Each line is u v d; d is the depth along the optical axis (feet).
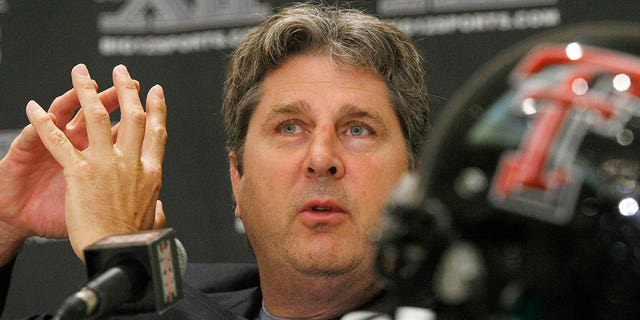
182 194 13.83
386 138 9.04
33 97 14.05
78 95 8.53
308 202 8.71
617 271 4.25
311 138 8.95
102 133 8.43
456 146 4.55
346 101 8.95
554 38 4.75
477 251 4.42
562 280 4.28
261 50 9.37
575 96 4.42
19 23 14.17
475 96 4.66
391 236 4.61
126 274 5.96
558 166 4.34
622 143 4.31
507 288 4.35
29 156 9.45
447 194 4.51
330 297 9.10
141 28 13.99
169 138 13.88
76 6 14.11
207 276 10.67
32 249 13.87
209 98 13.83
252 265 10.74
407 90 9.41
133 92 8.68
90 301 5.52
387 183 8.90
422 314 4.72
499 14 12.96
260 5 13.67
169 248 6.51
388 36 9.36
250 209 9.21
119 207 8.34
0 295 9.76
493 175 4.43
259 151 9.10
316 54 9.19
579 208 4.28
